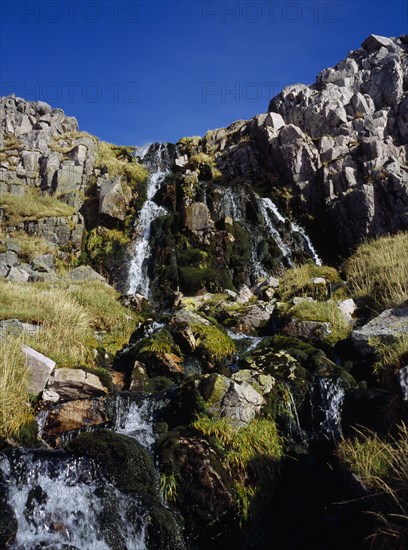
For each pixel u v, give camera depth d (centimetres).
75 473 557
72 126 2203
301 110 2045
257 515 572
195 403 644
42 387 717
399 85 1978
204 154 2138
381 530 462
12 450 565
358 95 2005
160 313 1212
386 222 1622
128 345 959
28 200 1716
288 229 1744
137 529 536
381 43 2216
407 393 584
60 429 657
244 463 587
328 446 660
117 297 1260
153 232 1653
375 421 627
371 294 1066
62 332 881
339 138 1889
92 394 735
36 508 527
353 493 534
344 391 708
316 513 586
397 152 1816
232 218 1675
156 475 574
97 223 1700
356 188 1689
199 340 900
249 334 1039
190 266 1519
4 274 1378
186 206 1650
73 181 1845
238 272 1550
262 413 669
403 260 1134
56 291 1091
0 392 632
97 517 538
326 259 1684
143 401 711
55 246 1570
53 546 505
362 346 807
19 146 1956
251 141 2080
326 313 974
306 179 1847
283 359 779
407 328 796
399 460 517
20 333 825
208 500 549
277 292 1238
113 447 576
